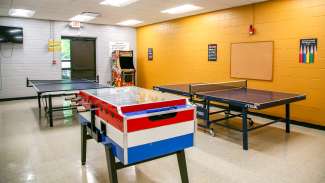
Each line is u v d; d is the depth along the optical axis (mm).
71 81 6770
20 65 8008
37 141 4074
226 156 3457
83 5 6094
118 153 2006
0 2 5727
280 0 5254
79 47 9156
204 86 5148
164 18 8023
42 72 8414
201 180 2773
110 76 9867
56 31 8531
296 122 5156
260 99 3775
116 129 2016
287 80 5273
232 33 6324
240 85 5500
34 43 8172
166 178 2836
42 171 3000
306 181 2742
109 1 5766
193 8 6410
